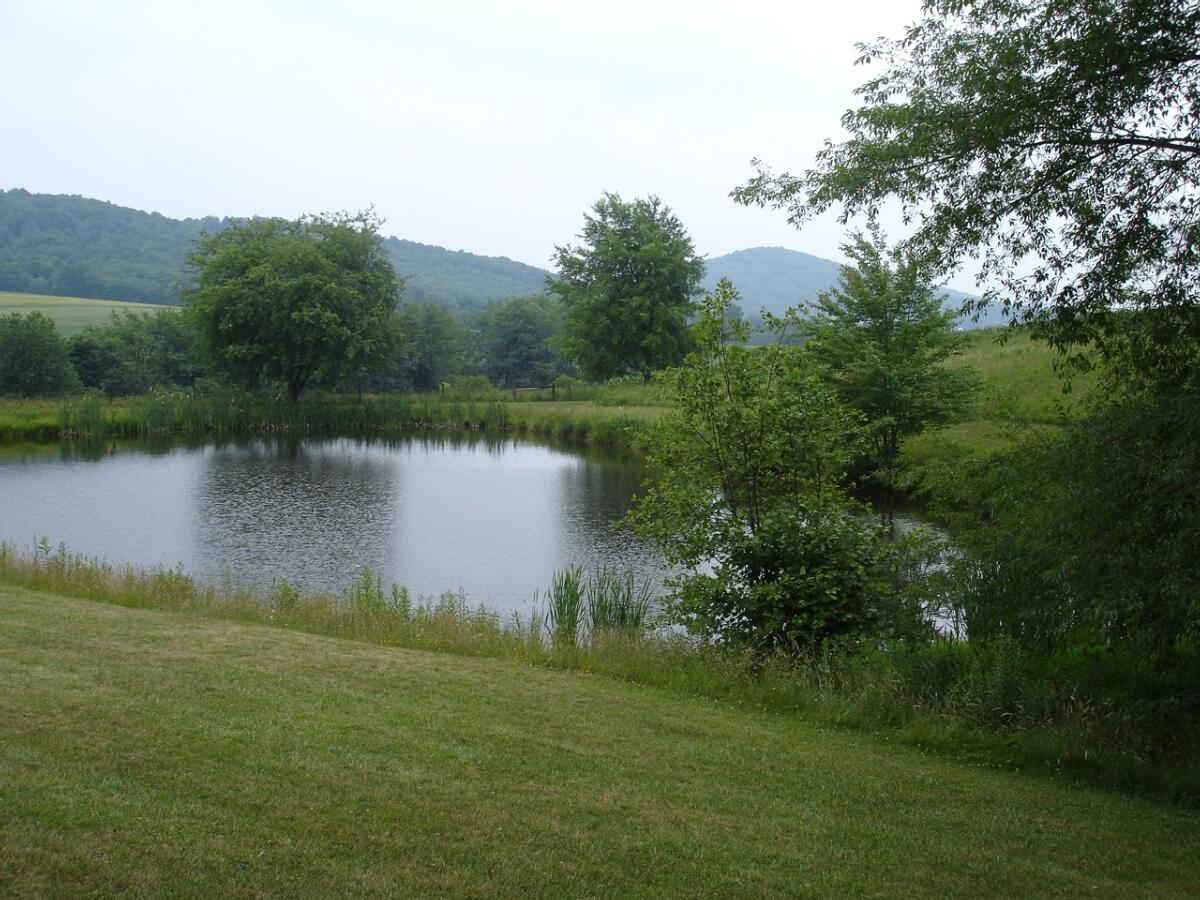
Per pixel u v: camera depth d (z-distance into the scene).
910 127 8.72
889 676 8.79
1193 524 7.03
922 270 9.66
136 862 4.50
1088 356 9.30
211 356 51.56
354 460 36.59
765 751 7.23
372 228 54.00
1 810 4.86
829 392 12.54
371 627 11.37
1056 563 8.23
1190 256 8.14
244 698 7.26
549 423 47.97
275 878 4.50
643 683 9.45
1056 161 8.30
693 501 11.78
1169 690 8.35
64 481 29.52
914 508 22.80
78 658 8.09
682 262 56.41
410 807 5.43
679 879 4.89
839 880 5.06
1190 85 7.87
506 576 17.80
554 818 5.48
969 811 6.32
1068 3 7.78
